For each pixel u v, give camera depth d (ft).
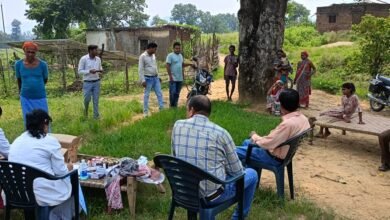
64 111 38.34
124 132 27.30
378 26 47.11
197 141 12.64
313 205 17.46
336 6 145.07
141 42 110.42
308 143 27.81
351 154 25.61
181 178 12.65
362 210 17.52
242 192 13.41
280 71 38.81
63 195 13.51
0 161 12.57
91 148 24.06
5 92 58.23
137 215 16.10
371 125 25.46
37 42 67.31
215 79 69.82
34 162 13.10
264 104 40.55
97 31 110.63
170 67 36.22
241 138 26.27
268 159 17.03
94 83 32.96
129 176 15.96
